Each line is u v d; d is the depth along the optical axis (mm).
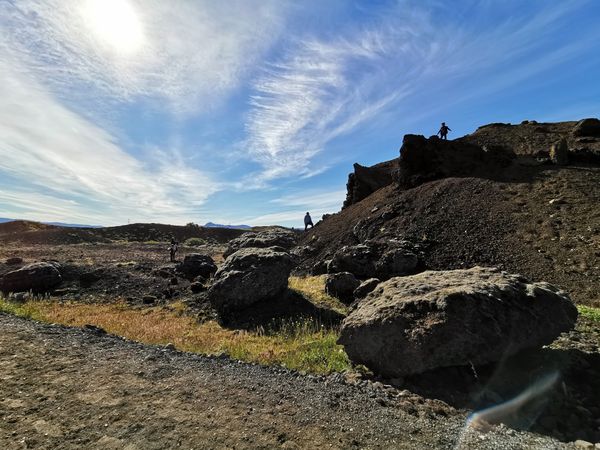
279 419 4637
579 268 14281
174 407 4832
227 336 10789
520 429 4613
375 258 18641
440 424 4680
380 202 28250
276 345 9406
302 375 6551
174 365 6566
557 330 7016
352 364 7418
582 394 5555
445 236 19812
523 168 25672
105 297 16844
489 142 36750
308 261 25547
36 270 17844
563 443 4227
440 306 6492
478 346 6254
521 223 18781
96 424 4320
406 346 6449
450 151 29109
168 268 21938
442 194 23969
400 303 7098
